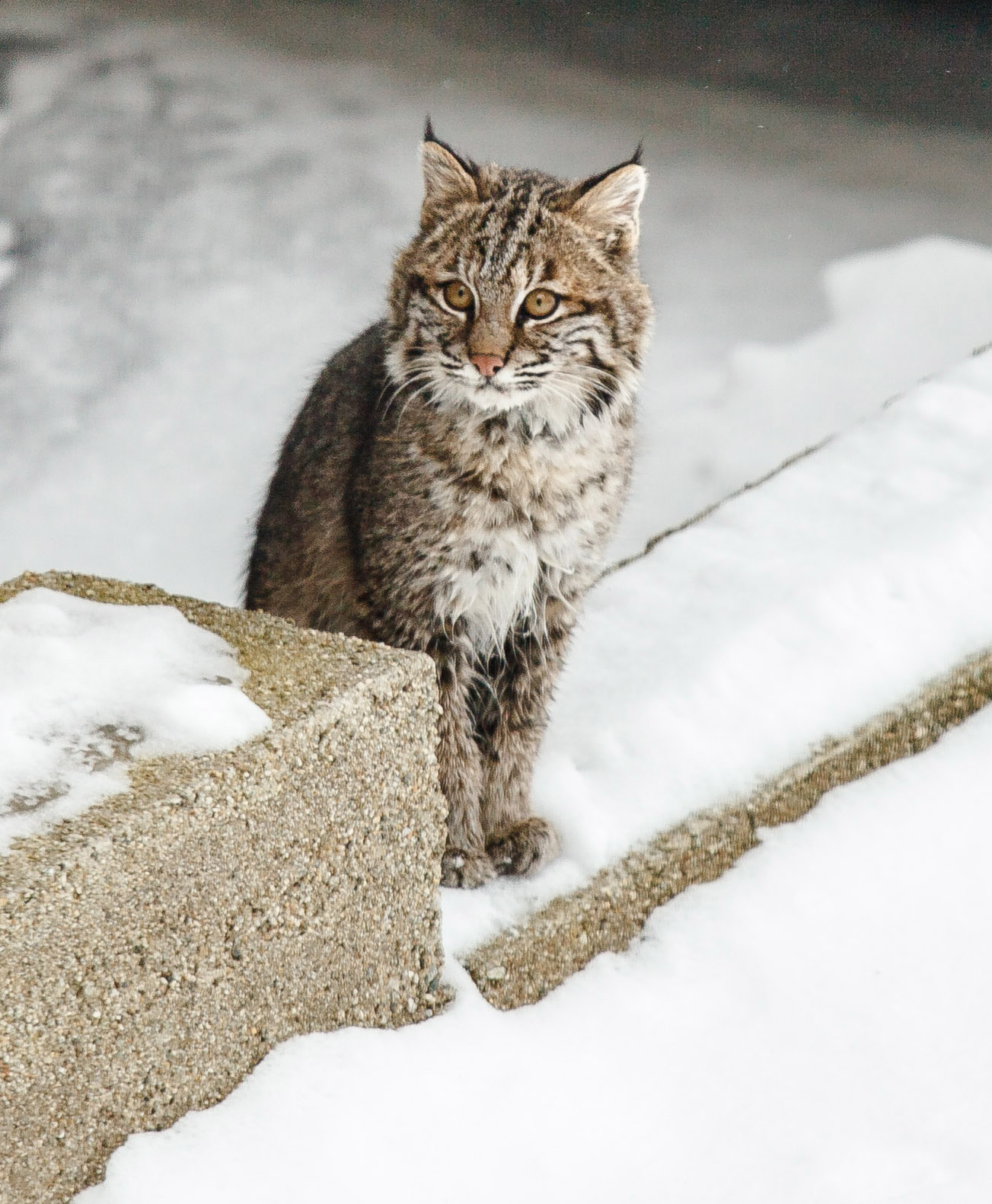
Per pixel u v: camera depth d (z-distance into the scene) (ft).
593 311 13.64
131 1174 8.66
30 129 38.78
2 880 7.90
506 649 14.19
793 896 13.12
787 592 15.89
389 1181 9.50
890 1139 10.90
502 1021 11.28
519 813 13.70
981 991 12.28
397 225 34.40
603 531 13.96
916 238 33.37
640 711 14.48
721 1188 10.39
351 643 10.23
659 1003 12.05
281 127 39.11
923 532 16.63
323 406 15.19
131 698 9.34
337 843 9.73
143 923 8.54
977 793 14.24
